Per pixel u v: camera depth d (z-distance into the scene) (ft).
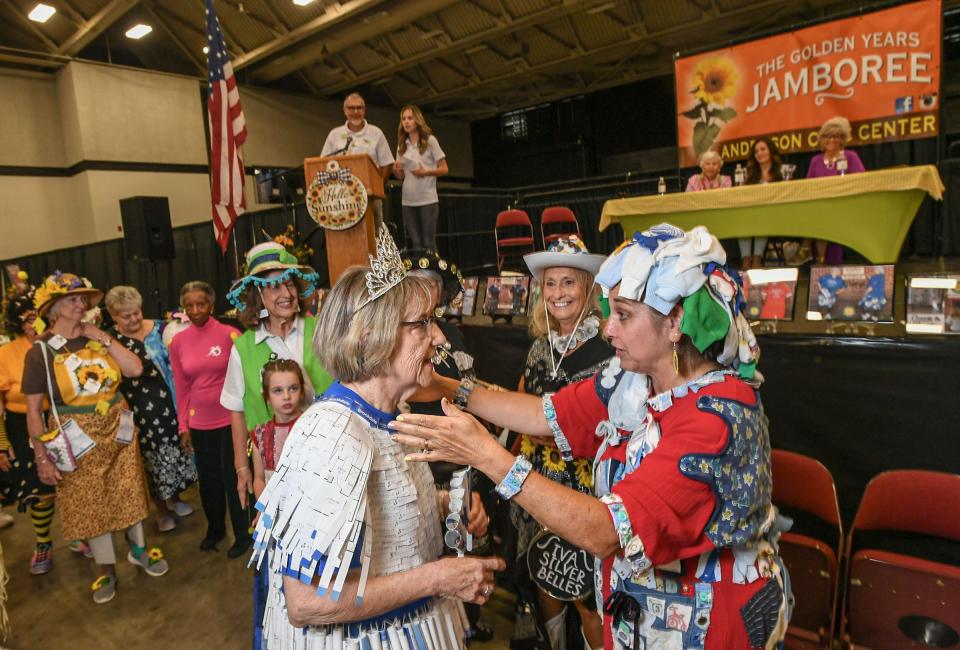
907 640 5.65
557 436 4.82
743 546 3.71
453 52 39.01
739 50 20.13
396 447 3.85
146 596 9.66
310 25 33.68
